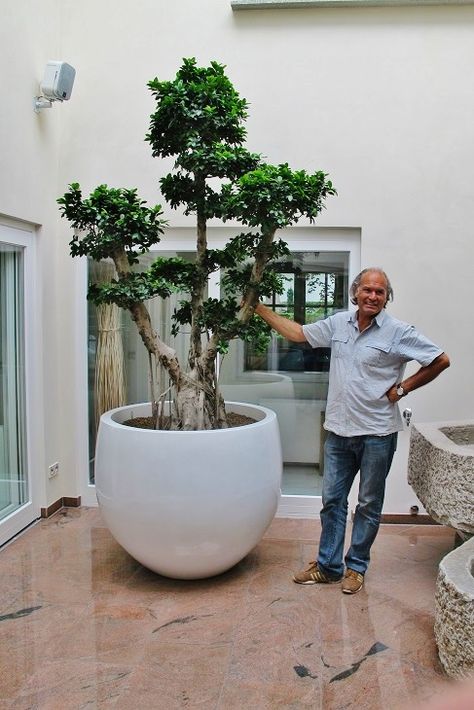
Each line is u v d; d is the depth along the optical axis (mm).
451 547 3729
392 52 4004
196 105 2920
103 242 2979
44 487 4125
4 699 2195
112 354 4430
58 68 3818
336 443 3127
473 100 3982
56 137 4188
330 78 4043
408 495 4168
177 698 2205
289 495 4336
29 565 3385
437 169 4027
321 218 4094
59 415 4348
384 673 2361
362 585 3133
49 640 2596
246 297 3252
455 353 4078
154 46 4121
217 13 4078
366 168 4059
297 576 3186
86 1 4145
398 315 4098
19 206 3686
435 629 2373
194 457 2850
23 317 3941
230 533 2963
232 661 2443
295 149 4082
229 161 2959
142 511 2889
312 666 2412
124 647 2541
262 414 3578
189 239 4277
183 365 4383
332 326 3131
